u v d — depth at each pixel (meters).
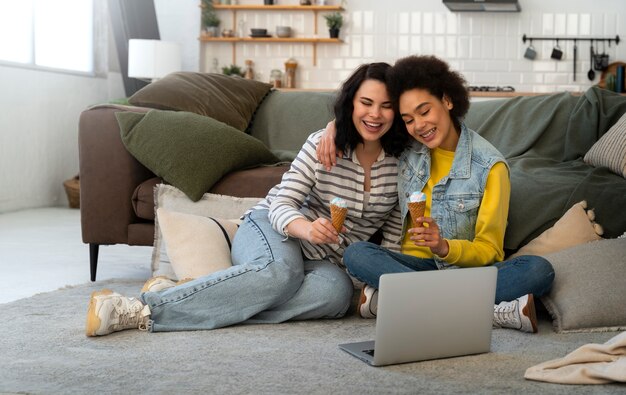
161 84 3.72
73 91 7.11
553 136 3.43
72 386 1.76
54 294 2.98
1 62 6.04
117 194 3.30
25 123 6.42
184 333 2.29
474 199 2.37
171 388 1.75
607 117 3.37
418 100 2.30
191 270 2.72
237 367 1.92
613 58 7.80
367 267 2.40
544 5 7.87
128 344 2.16
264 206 2.66
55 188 6.89
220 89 3.86
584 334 2.33
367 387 1.76
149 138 3.23
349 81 2.36
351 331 2.34
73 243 4.70
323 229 2.26
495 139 3.52
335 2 8.22
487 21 7.96
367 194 2.50
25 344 2.16
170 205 3.18
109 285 3.23
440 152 2.46
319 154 2.42
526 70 7.95
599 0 7.78
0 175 6.12
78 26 7.23
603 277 2.41
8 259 4.04
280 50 8.30
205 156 3.20
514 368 1.93
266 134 3.89
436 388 1.75
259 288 2.35
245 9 8.16
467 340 2.04
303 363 1.96
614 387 1.76
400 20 8.09
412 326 1.95
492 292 2.06
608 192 2.88
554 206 2.88
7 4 6.16
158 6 8.19
